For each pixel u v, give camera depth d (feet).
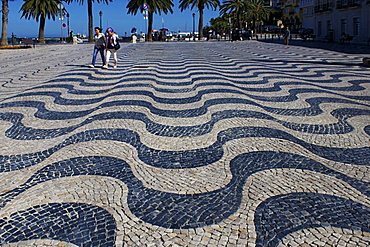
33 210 8.64
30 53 65.26
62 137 14.17
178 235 7.63
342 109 18.34
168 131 14.83
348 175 10.53
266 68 36.58
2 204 8.95
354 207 8.69
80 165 11.37
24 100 20.95
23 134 14.58
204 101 20.35
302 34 115.14
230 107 18.85
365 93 22.47
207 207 8.77
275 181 10.15
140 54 58.18
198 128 15.21
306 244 7.27
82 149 12.80
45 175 10.64
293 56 52.21
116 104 19.71
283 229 7.80
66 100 20.89
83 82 27.43
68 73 32.86
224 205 8.86
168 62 43.55
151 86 25.44
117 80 28.30
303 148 12.78
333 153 12.30
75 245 7.31
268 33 173.06
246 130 14.87
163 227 7.93
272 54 57.06
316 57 49.88
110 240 7.47
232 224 8.02
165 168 11.13
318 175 10.53
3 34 84.28
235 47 80.02
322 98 21.06
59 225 8.01
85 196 9.34
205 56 53.57
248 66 38.68
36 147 13.05
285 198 9.16
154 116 17.17
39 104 19.89
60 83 27.04
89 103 20.06
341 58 47.47
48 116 17.34
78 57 52.49
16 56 58.18
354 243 7.28
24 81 28.68
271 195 9.33
